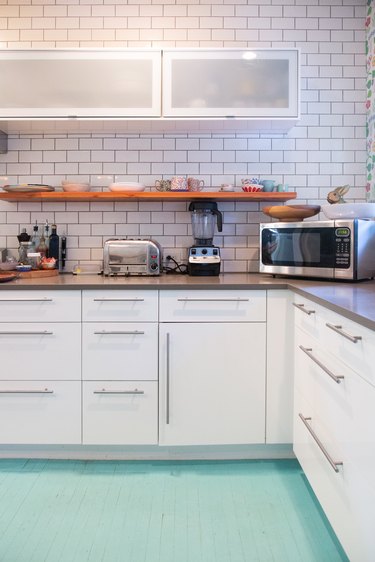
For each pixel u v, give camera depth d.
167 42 2.53
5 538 1.45
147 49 2.22
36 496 1.69
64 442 1.94
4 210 2.59
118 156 2.58
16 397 1.94
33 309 1.92
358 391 1.14
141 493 1.71
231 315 1.92
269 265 2.21
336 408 1.32
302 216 2.29
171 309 1.92
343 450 1.25
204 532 1.48
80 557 1.36
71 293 1.92
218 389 1.94
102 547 1.41
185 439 1.95
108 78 2.23
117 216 2.60
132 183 2.35
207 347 1.93
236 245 2.60
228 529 1.50
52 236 2.52
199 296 1.92
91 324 1.92
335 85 2.57
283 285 1.91
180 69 2.23
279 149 2.59
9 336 1.92
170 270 2.56
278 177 2.60
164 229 2.60
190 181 2.40
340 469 1.28
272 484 1.78
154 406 1.94
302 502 1.66
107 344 1.92
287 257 2.13
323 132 2.59
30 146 2.57
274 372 1.93
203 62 2.23
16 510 1.60
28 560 1.35
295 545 1.42
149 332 1.92
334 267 1.95
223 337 1.93
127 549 1.40
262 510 1.61
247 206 2.59
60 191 2.53
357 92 2.58
